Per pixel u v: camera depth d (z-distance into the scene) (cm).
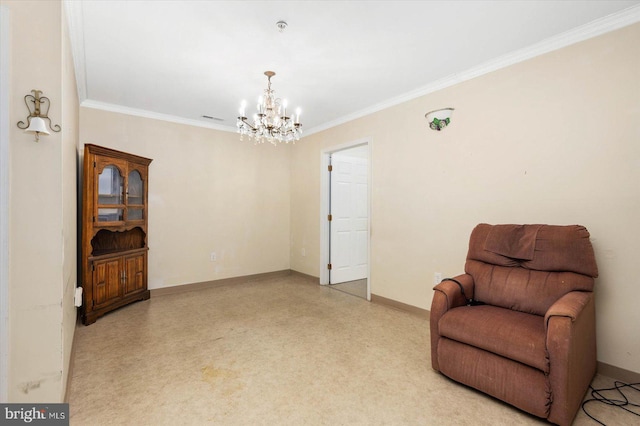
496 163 271
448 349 201
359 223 510
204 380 205
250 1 192
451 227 304
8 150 140
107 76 297
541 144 244
